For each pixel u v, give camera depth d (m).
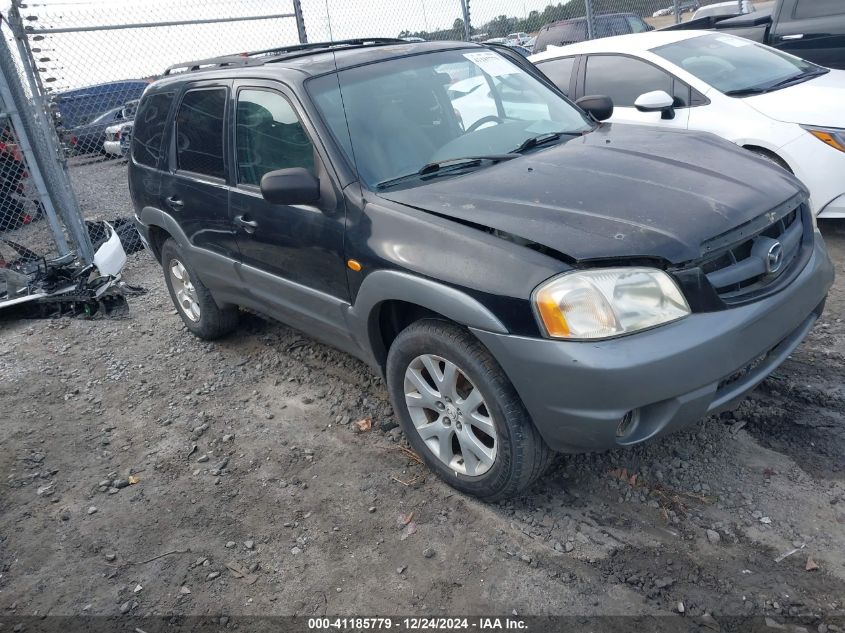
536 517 2.92
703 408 2.61
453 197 2.99
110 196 9.71
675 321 2.52
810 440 3.14
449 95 3.74
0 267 6.67
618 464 3.17
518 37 12.30
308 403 4.09
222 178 4.07
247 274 4.07
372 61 3.78
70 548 3.13
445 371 2.96
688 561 2.59
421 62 3.87
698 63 5.95
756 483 2.94
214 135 4.13
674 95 5.87
